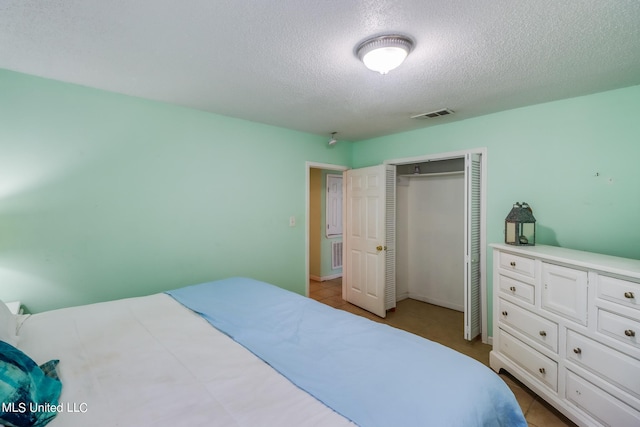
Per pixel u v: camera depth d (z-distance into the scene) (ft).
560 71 5.99
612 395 4.82
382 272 11.52
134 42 5.00
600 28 4.49
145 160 7.85
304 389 3.30
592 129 7.19
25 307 6.36
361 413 2.89
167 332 4.82
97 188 7.18
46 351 4.15
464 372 3.56
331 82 6.63
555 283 5.84
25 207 6.35
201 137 8.82
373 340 4.43
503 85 6.72
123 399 3.14
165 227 8.25
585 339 5.26
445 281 12.97
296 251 11.40
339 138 12.53
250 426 2.74
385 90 7.07
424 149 10.70
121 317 5.43
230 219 9.57
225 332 4.80
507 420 3.49
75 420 2.84
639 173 6.61
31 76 6.34
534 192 8.11
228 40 4.91
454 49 5.15
